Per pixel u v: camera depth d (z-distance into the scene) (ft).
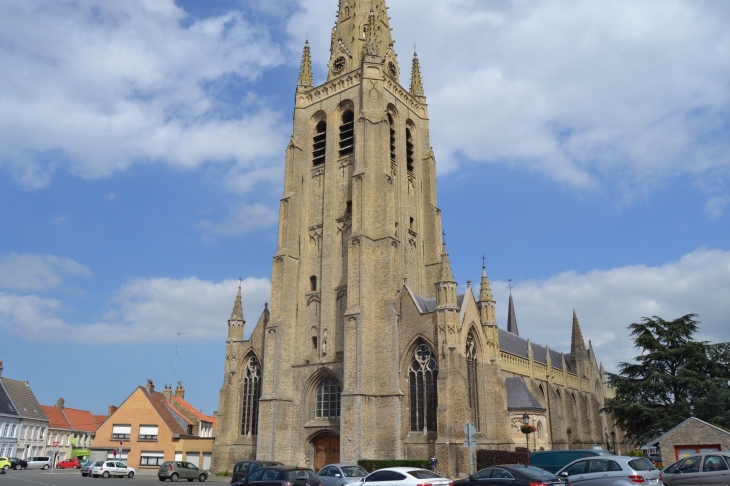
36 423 379.76
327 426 217.15
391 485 101.91
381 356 211.00
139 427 300.61
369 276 219.82
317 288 238.68
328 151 254.27
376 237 226.99
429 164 270.67
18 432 361.30
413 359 211.00
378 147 239.71
